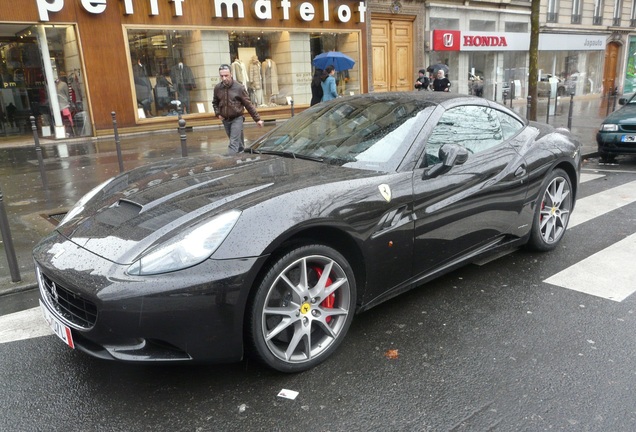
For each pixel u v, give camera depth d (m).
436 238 3.35
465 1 20.73
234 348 2.49
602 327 3.24
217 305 2.38
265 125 15.12
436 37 19.72
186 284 2.33
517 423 2.35
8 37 12.77
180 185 3.04
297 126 4.07
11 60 12.94
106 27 12.69
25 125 13.45
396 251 3.11
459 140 3.66
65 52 12.77
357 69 17.77
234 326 2.45
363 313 3.48
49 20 11.91
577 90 27.34
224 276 2.38
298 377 2.74
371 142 3.45
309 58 16.66
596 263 4.33
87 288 2.34
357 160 3.33
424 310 3.52
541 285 3.90
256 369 2.82
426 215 3.23
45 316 2.75
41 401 2.58
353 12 17.25
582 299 3.65
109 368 2.87
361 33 17.55
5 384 2.73
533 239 4.39
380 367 2.83
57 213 6.03
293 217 2.59
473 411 2.45
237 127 8.45
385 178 3.09
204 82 14.66
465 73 21.67
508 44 22.53
